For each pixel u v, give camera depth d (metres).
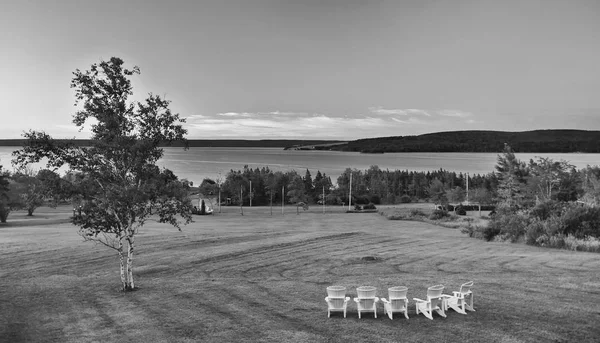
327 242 45.50
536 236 46.19
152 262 35.66
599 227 46.69
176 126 26.31
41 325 19.75
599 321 17.98
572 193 105.38
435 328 17.41
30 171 103.00
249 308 20.72
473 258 36.09
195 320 19.23
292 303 21.44
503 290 23.41
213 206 123.12
